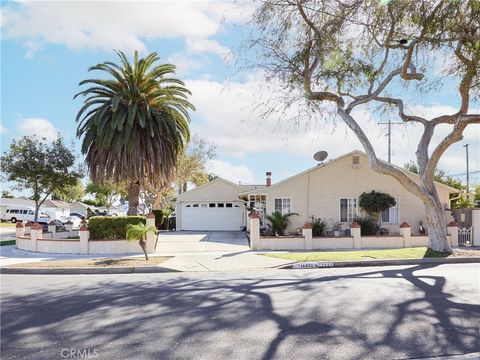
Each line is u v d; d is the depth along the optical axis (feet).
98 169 76.64
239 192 109.91
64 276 41.09
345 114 55.36
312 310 24.21
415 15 42.96
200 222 110.11
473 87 48.93
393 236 66.33
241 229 107.55
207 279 37.19
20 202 223.51
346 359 16.72
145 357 16.99
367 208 78.43
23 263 49.67
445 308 24.38
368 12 44.88
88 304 26.17
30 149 113.09
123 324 21.53
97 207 299.79
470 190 136.87
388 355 17.13
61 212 233.55
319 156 84.48
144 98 76.33
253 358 16.88
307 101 54.39
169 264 47.50
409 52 48.67
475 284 32.30
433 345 18.26
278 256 53.83
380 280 34.73
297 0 45.88
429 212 55.98
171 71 81.71
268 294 28.94
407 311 23.72
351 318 22.41
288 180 80.48
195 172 144.36
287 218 78.74
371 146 54.44
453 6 41.09
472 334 19.67
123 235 63.57
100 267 45.11
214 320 22.24
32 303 26.63
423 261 49.67
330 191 80.48
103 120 73.97
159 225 112.27
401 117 58.34
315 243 63.98
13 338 19.38
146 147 77.25
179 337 19.45
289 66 51.47
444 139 51.98
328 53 49.67
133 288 32.19
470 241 69.05
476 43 43.52
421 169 56.59
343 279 35.60
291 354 17.28
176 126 81.51
